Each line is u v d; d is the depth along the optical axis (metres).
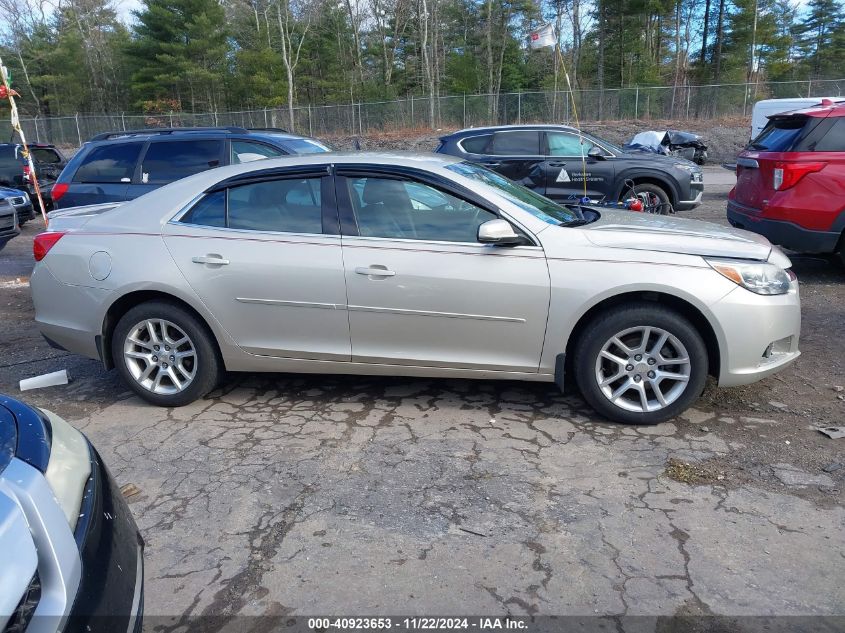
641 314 3.93
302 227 4.28
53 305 4.68
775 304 3.95
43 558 1.76
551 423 4.17
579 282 3.93
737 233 4.37
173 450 3.97
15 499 1.81
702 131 29.22
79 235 4.64
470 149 11.29
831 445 3.83
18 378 5.32
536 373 4.12
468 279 4.01
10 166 15.21
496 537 3.04
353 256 4.14
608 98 31.84
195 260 4.33
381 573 2.82
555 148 10.97
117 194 7.82
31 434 2.18
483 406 4.45
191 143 7.97
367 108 33.78
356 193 4.25
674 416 4.07
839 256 7.26
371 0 49.81
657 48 51.81
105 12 53.25
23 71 50.38
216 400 4.70
